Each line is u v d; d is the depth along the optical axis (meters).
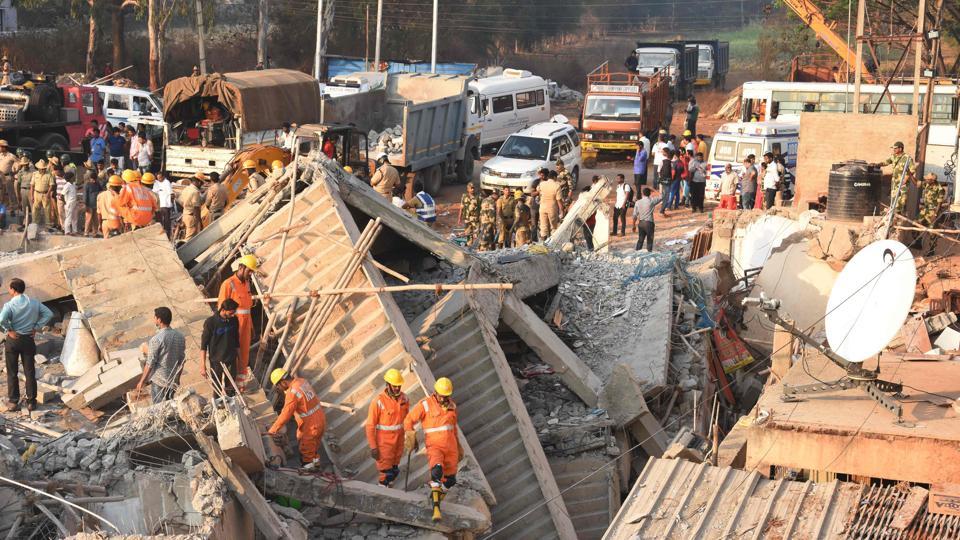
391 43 73.19
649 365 18.34
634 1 107.00
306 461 12.48
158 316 13.08
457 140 37.44
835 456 9.90
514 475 15.51
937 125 34.88
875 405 10.45
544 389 18.05
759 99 38.72
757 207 30.08
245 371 14.07
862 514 9.25
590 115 41.66
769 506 9.44
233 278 13.87
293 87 33.00
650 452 17.02
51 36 61.53
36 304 14.12
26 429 12.69
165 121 31.66
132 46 61.59
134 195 21.30
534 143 35.31
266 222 18.08
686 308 20.20
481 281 18.44
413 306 18.95
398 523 12.40
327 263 16.86
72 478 11.18
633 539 9.12
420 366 15.04
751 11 113.69
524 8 86.56
